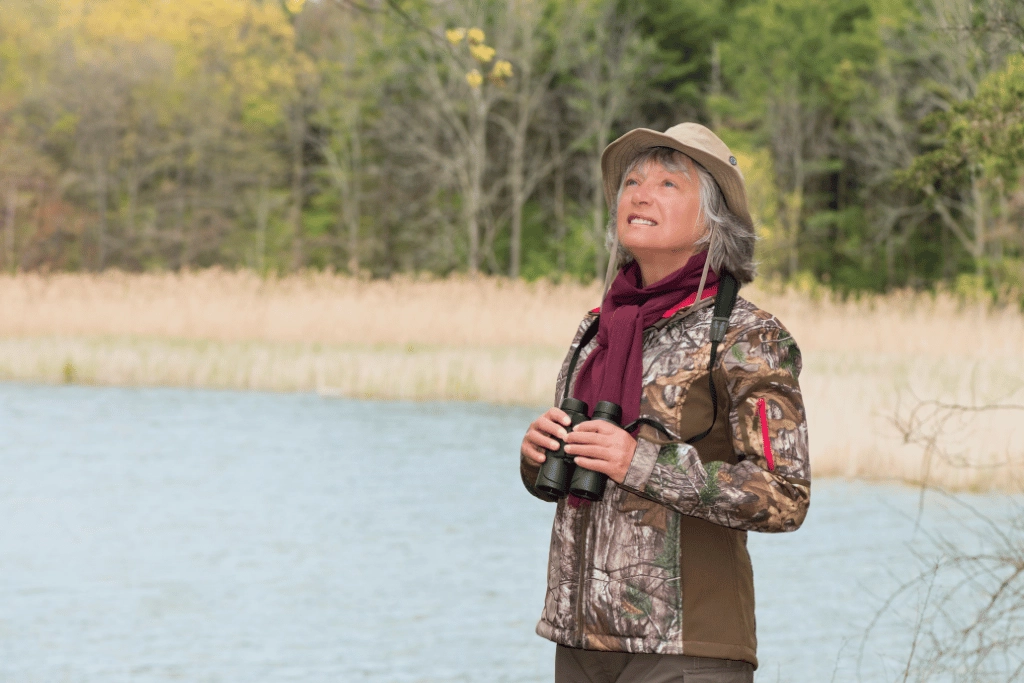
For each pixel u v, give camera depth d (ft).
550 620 12.19
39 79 282.15
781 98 207.51
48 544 42.88
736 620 11.56
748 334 11.77
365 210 268.00
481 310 118.62
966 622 26.73
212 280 133.08
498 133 246.47
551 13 224.12
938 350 103.81
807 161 215.10
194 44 282.56
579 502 12.04
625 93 221.46
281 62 267.80
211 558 40.70
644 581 11.56
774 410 11.46
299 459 62.18
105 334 121.29
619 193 13.07
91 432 71.56
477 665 28.96
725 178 12.36
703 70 236.02
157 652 30.17
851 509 46.80
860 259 218.38
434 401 88.84
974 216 171.22
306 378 95.91
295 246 262.26
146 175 281.13
